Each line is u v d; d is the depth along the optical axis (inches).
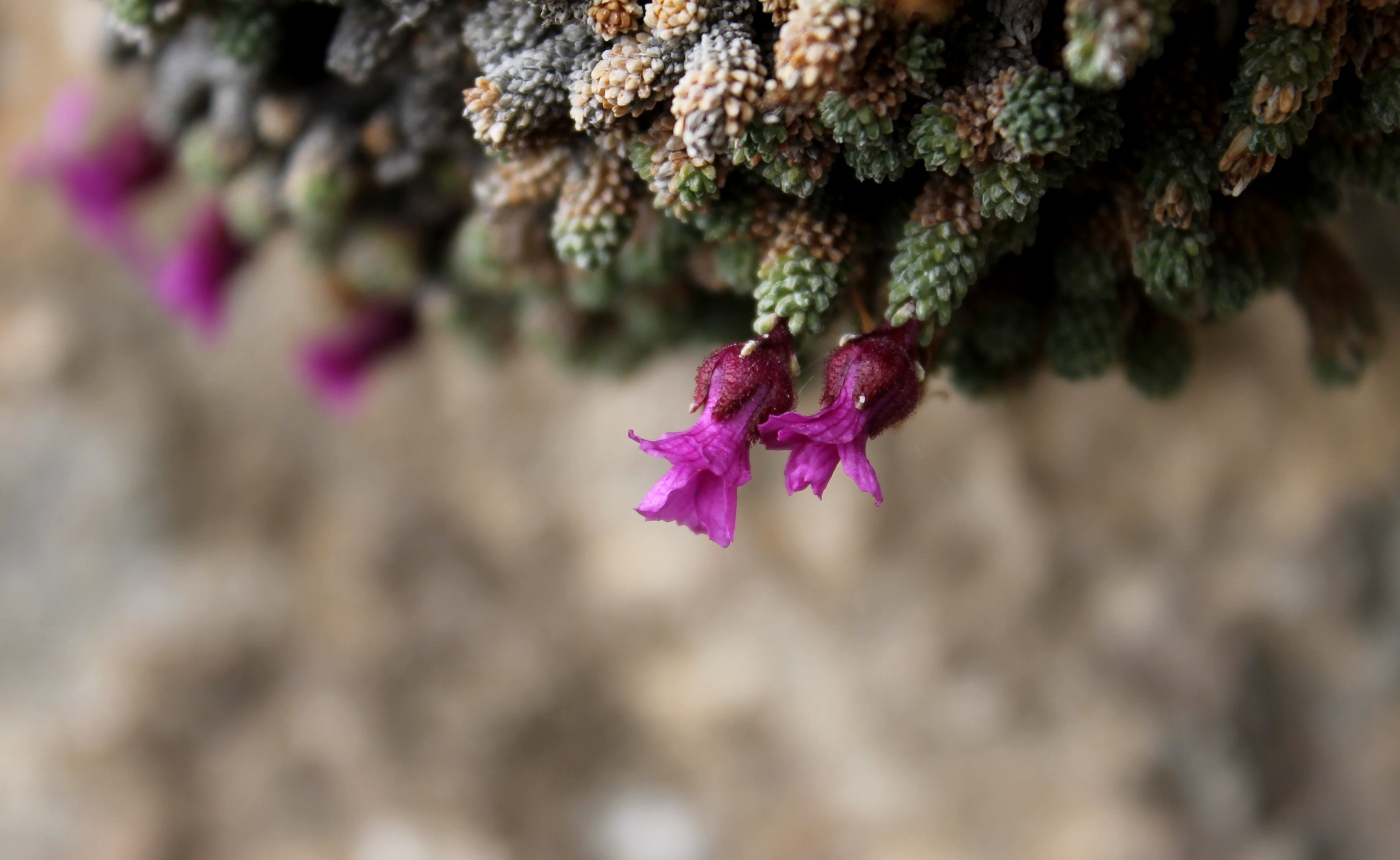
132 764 13.5
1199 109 6.9
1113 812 12.6
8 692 13.7
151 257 11.1
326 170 7.9
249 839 13.5
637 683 14.1
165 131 8.7
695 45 6.8
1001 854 12.9
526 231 7.8
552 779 13.9
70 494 14.2
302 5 7.7
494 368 10.3
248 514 14.6
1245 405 12.3
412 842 13.5
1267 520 12.4
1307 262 7.7
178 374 14.6
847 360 6.8
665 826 13.8
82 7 13.3
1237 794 12.2
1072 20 6.5
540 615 14.3
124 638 13.9
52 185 10.0
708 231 7.1
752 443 6.8
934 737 13.3
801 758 13.7
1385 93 6.8
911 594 13.4
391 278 8.4
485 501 14.6
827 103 6.7
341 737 13.8
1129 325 7.6
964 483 13.2
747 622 13.9
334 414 14.8
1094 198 7.2
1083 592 13.0
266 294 14.6
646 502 6.6
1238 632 12.5
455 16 7.3
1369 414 11.9
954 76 6.8
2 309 14.3
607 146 7.0
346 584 14.4
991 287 7.4
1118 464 12.8
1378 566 12.1
